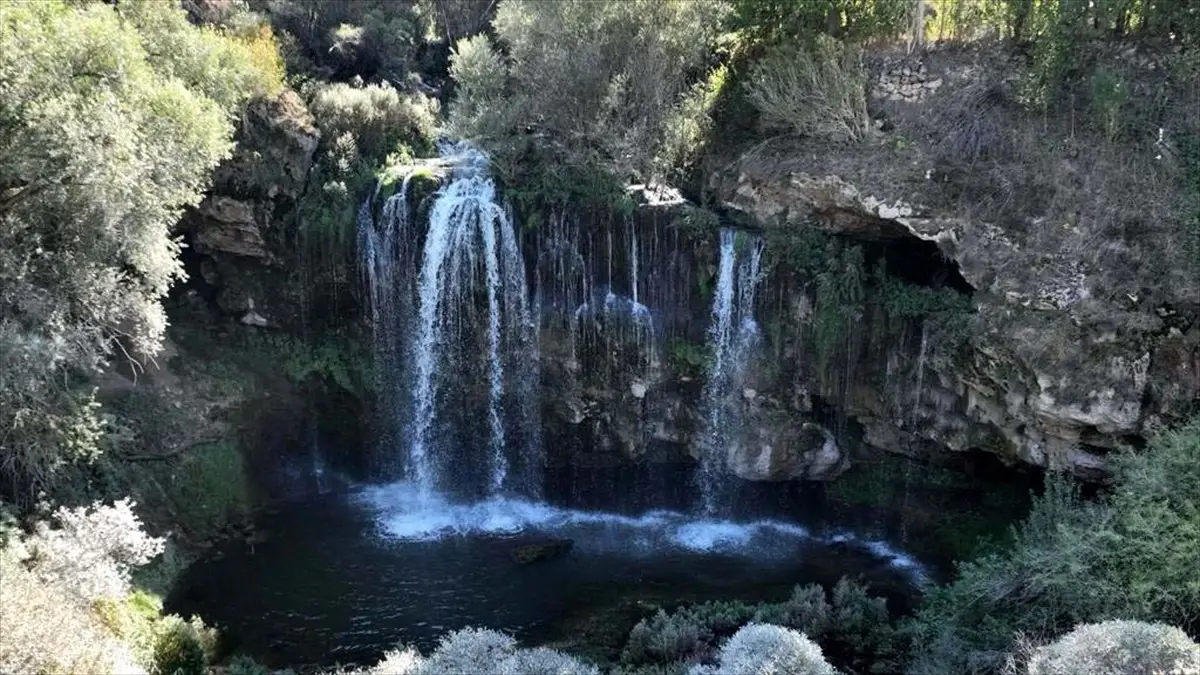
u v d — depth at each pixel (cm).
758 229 1977
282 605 1652
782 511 2031
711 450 2038
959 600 1373
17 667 1015
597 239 2039
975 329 1642
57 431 1489
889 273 1888
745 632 1290
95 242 1560
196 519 1877
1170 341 1432
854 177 1848
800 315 1905
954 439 1759
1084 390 1484
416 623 1596
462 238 2105
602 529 2012
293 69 2778
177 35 2002
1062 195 1644
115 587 1354
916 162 1819
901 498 1909
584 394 2078
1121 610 1153
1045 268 1588
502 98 2377
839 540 1944
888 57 2055
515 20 2403
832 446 1944
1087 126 1731
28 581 1164
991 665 1201
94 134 1465
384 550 1884
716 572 1795
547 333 2088
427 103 2723
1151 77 1755
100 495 1705
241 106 2147
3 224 1477
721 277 1972
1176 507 1212
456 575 1775
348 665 1465
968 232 1695
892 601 1655
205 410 2008
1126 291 1488
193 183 1755
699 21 2255
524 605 1661
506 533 1984
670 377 2034
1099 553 1203
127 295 1650
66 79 1477
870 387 1872
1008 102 1847
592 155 2105
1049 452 1597
